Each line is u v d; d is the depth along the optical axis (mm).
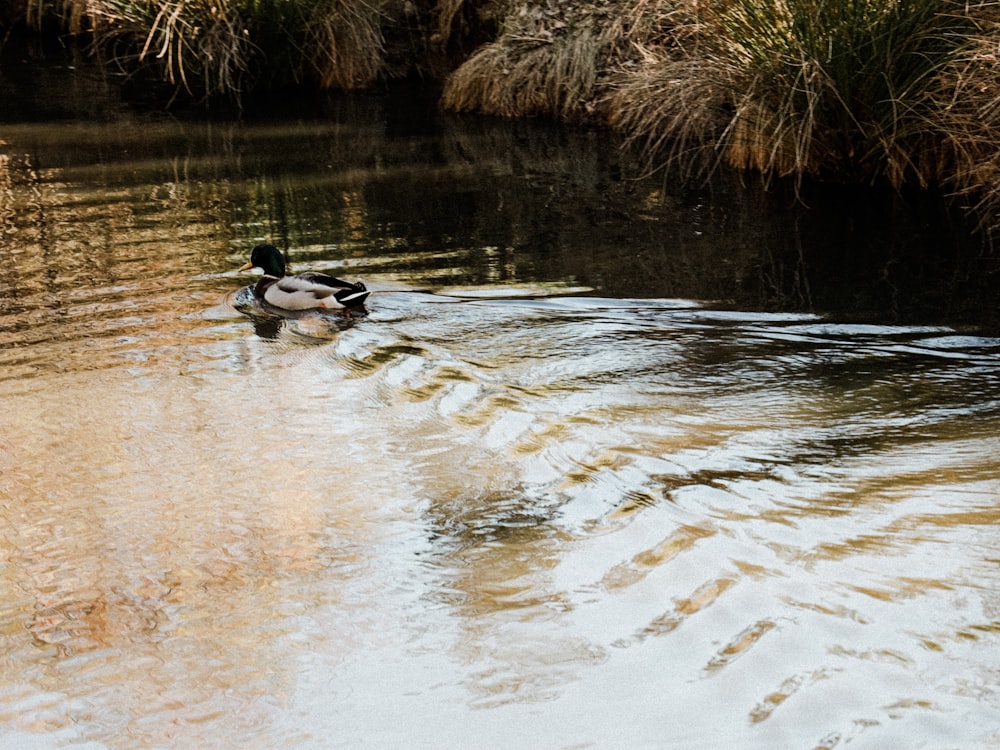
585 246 8391
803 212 9039
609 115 12383
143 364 6402
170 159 11531
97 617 4039
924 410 5414
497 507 4727
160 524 4680
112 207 9734
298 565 4332
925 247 8055
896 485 4668
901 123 9141
